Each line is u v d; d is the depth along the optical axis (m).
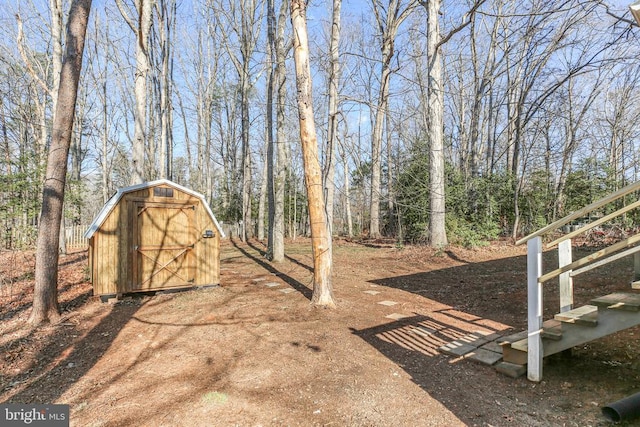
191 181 29.03
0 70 16.17
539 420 2.78
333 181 7.43
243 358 4.14
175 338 4.89
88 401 3.25
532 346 3.45
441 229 13.55
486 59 19.52
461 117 20.89
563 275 3.85
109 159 27.86
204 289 8.05
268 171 13.39
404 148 21.33
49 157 5.77
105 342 4.84
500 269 9.96
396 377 3.62
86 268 9.65
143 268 7.40
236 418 2.88
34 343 4.82
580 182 15.02
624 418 2.65
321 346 4.49
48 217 5.77
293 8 5.96
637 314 2.89
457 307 6.48
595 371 3.57
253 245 18.44
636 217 12.64
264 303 6.70
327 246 6.38
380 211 22.62
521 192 16.39
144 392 3.38
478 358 3.99
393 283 8.80
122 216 7.24
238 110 28.05
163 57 18.34
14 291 7.80
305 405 3.08
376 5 17.03
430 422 2.79
